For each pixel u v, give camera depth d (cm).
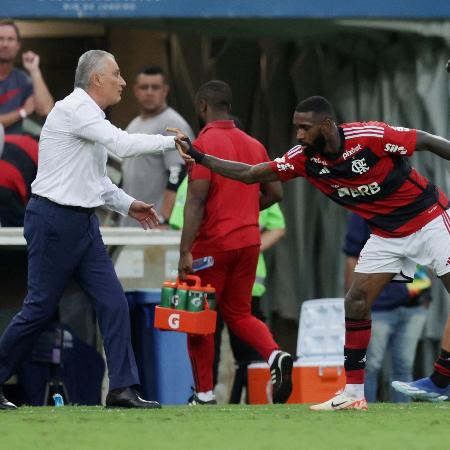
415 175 2734
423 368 4266
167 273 3691
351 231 3950
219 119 3269
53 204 2716
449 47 4197
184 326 3117
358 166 2667
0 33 4178
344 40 4378
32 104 4253
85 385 3522
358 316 2752
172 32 4284
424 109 4322
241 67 4734
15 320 2750
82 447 1934
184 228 3198
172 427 2255
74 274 2780
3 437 2081
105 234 3559
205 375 3269
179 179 4044
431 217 2738
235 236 3234
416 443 1988
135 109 4838
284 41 4591
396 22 4156
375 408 2819
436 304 4209
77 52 4894
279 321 4703
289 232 4631
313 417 2500
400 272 2775
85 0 4012
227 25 4256
